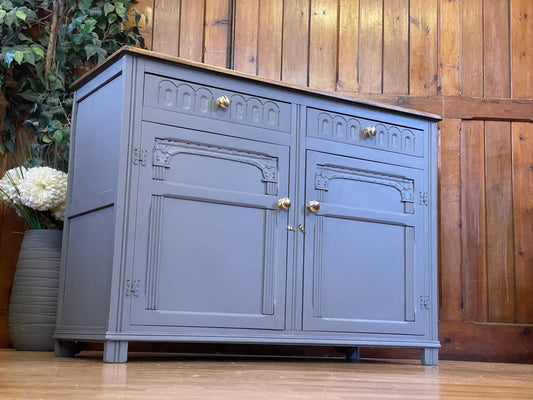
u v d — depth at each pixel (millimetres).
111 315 1995
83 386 1285
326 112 2484
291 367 2094
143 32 3166
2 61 2838
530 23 3453
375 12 3385
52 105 2891
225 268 2203
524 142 3363
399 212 2586
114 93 2180
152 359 2236
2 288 2861
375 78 3344
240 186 2271
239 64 3234
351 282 2438
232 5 3260
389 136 2609
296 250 2342
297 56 3299
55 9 2992
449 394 1355
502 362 3166
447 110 3332
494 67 3406
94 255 2166
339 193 2471
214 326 2152
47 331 2551
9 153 2959
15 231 2902
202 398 1142
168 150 2148
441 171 3287
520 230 3299
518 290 3250
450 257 3232
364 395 1276
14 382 1322
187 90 2205
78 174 2371
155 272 2076
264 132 2336
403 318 2529
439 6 3420
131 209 2062
